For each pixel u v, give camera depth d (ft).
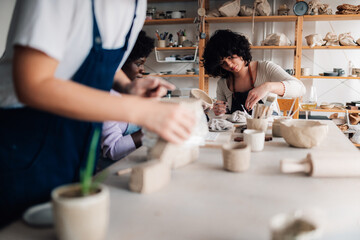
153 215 2.04
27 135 2.46
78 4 2.21
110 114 1.87
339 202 2.24
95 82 2.70
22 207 2.45
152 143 2.88
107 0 2.53
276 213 2.06
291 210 2.10
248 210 2.10
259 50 13.64
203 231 1.84
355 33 12.85
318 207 2.15
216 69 8.28
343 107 12.41
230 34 7.41
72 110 1.84
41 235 1.81
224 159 2.90
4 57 2.92
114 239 1.76
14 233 1.82
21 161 2.44
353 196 2.34
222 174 2.83
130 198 2.31
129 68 5.80
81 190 1.73
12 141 2.42
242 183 2.60
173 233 1.82
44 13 1.92
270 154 3.49
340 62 13.10
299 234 1.47
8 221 2.40
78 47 2.42
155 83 3.20
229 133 4.49
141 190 2.39
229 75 8.49
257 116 4.71
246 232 1.82
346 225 1.92
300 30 12.01
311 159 2.68
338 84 13.26
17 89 1.86
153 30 14.46
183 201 2.25
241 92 8.41
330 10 11.96
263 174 2.82
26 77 1.82
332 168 2.62
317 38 12.16
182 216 2.02
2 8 8.68
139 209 2.13
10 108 2.49
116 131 4.68
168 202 2.24
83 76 2.61
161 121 1.95
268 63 7.94
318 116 12.54
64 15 2.08
